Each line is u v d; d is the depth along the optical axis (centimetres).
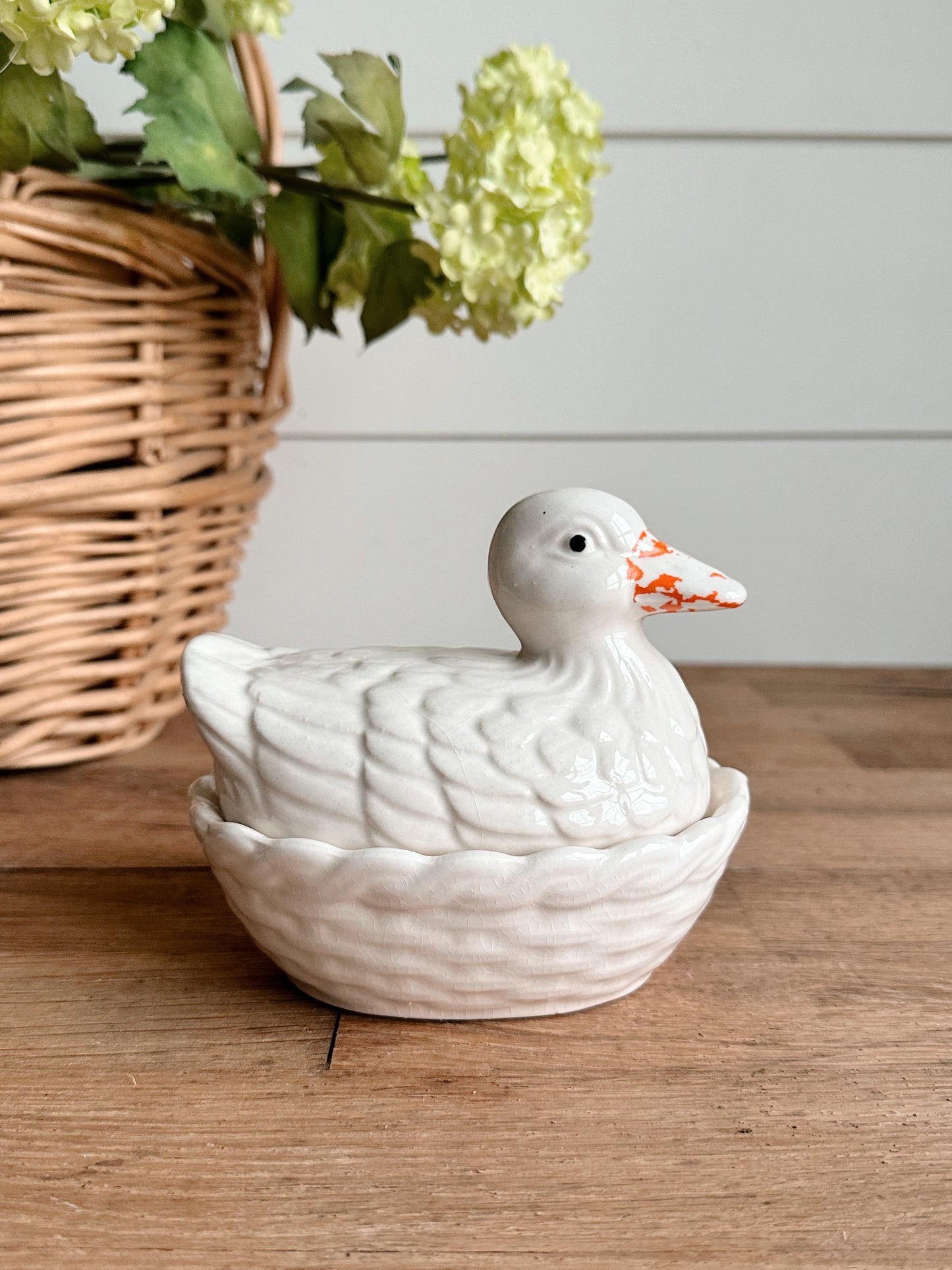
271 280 85
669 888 48
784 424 115
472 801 46
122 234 68
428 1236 38
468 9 106
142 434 73
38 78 63
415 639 118
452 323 82
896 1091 47
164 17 68
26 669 73
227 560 88
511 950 47
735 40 108
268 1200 40
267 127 78
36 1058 49
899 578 119
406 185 75
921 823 77
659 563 50
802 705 105
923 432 116
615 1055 49
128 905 63
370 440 114
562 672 50
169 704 85
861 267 113
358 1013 52
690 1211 40
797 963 58
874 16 108
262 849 46
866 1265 37
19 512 69
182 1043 50
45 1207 40
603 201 110
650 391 114
